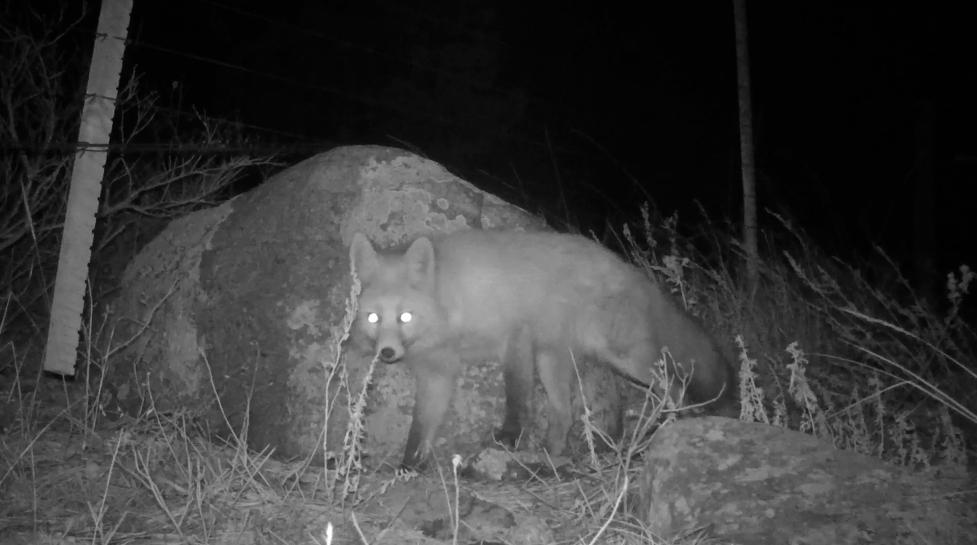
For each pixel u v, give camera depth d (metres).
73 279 1.76
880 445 1.59
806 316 2.35
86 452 1.51
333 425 1.70
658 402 1.87
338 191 1.88
